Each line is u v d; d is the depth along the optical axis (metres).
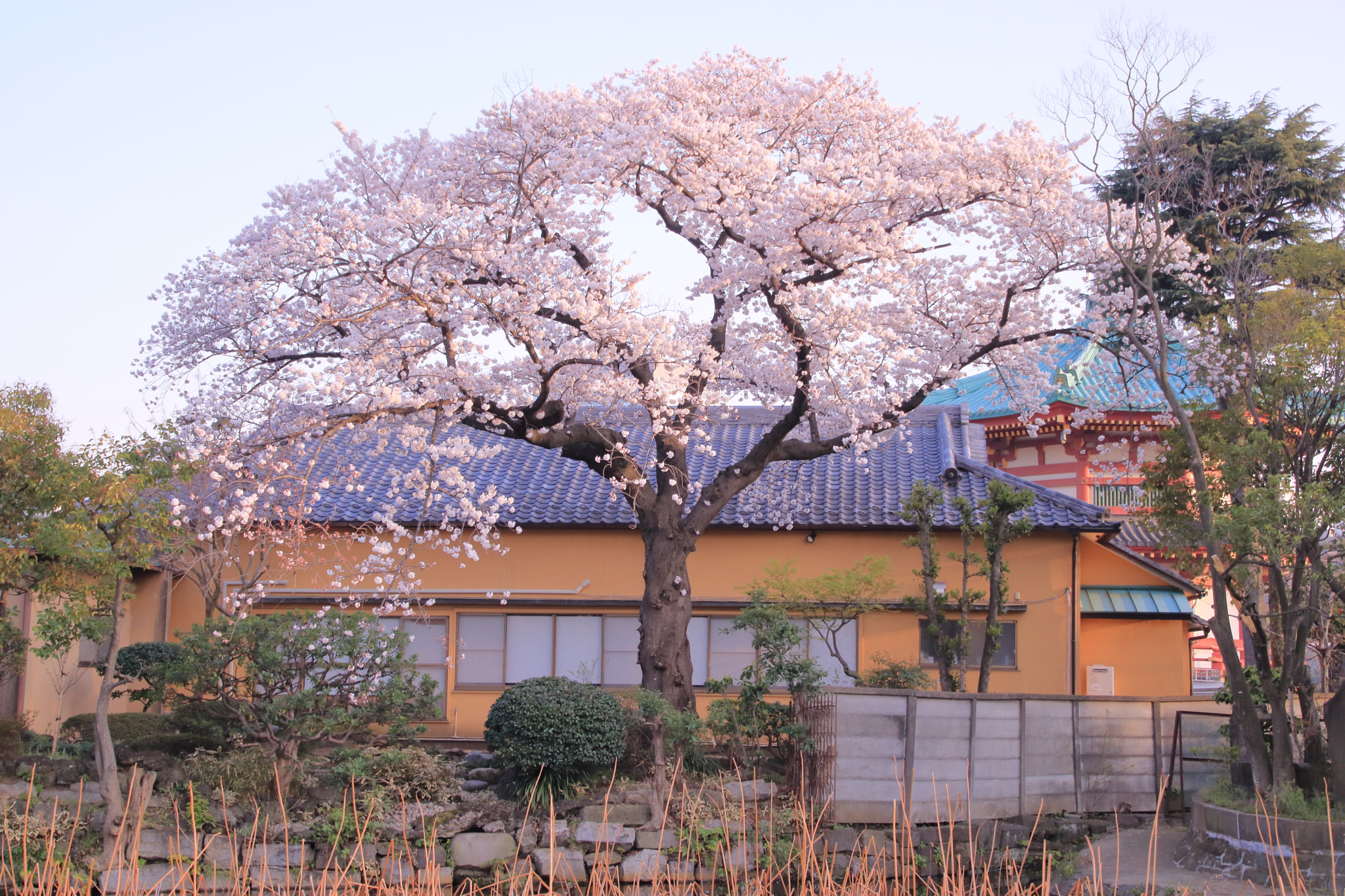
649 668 12.33
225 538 13.24
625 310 11.40
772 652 12.02
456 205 11.38
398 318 11.41
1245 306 11.79
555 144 12.48
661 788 10.71
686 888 10.05
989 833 11.27
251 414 12.35
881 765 11.12
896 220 12.55
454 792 10.88
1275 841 9.24
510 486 17.41
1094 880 9.23
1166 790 13.04
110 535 10.10
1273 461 10.52
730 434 19.28
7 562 9.71
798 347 11.80
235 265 12.26
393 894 8.74
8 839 9.53
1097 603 17.19
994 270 13.24
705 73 12.77
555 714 10.80
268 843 9.91
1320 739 11.05
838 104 12.51
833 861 9.55
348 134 12.50
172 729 12.66
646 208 12.65
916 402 12.98
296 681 10.88
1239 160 18.64
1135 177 13.20
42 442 10.03
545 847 10.39
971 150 12.14
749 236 11.56
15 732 11.09
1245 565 10.38
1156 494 11.79
